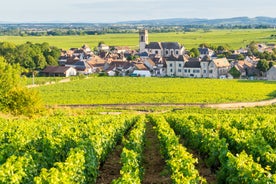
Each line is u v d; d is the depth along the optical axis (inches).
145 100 3491.6
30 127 1318.9
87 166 820.6
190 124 1380.4
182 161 791.7
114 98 3592.5
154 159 1123.9
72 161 760.3
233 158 761.6
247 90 4033.0
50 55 6648.6
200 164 1036.5
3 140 1151.0
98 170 962.1
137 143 1063.6
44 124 1476.4
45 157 892.6
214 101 3415.4
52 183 642.2
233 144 1067.3
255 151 909.2
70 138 1077.8
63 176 678.5
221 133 1270.9
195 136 1172.5
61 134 1115.9
